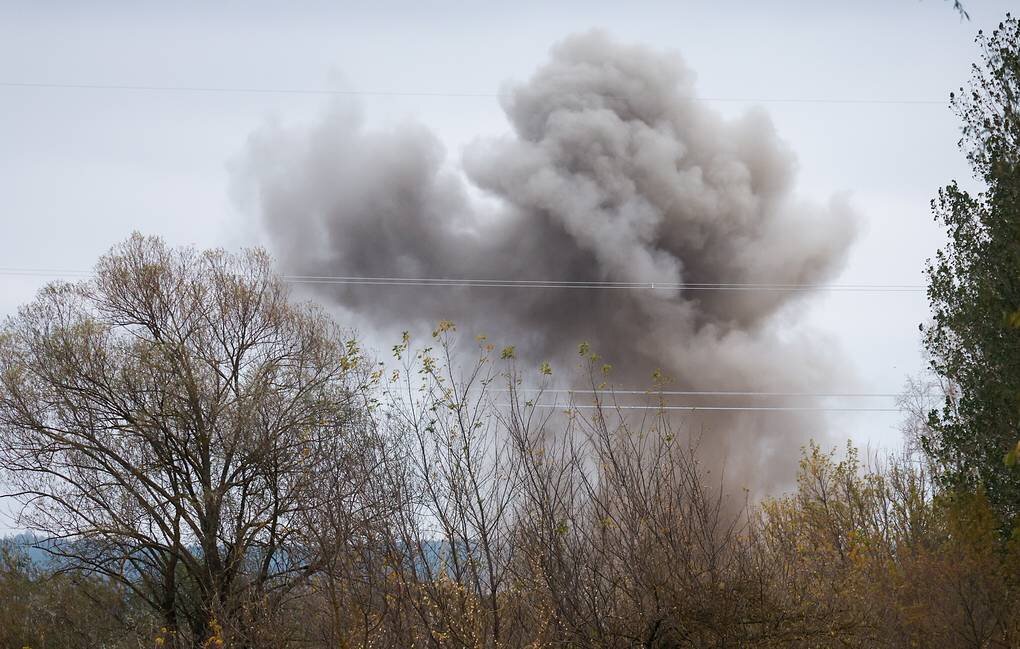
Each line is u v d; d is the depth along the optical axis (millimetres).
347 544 11219
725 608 11797
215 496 25031
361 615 11234
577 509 11953
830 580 14156
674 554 11875
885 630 13953
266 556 22578
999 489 16984
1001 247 17750
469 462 11578
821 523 20047
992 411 17391
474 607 11289
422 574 11398
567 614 11641
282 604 14156
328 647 11445
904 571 15094
